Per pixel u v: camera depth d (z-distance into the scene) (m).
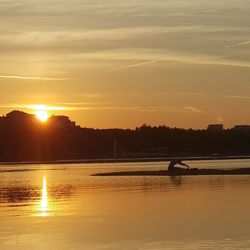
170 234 42.66
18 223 49.03
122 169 154.38
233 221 47.62
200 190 76.12
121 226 46.78
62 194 76.00
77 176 123.38
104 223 48.44
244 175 109.62
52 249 38.75
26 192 81.31
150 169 148.88
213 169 128.00
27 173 148.50
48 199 69.25
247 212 52.53
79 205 61.47
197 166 154.75
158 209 56.38
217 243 39.00
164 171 124.31
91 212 55.38
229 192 72.06
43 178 119.88
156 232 43.62
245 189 76.12
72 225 47.66
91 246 39.38
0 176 133.88
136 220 49.72
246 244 38.50
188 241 39.97
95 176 120.75
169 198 66.50
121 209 57.16
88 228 46.09
